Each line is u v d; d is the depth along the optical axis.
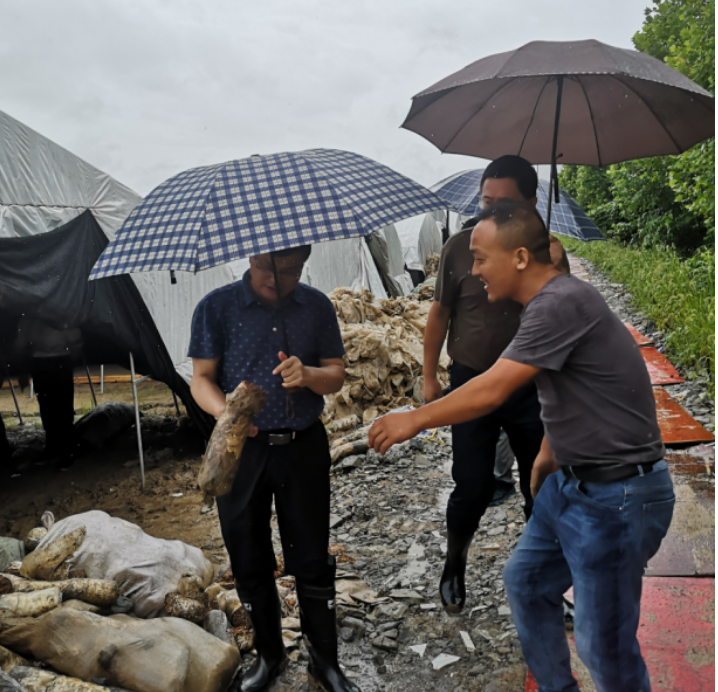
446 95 3.22
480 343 3.00
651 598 3.28
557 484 2.10
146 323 6.80
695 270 9.84
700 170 9.15
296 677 2.88
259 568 2.67
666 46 12.64
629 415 1.94
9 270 5.55
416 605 3.44
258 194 2.30
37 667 2.60
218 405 2.50
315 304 2.64
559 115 2.92
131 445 7.76
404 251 17.23
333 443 6.44
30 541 3.82
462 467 2.99
